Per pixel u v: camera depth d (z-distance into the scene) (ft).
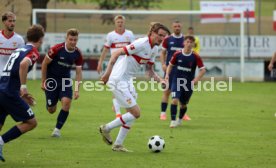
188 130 110.32
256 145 94.38
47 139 97.40
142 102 159.43
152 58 89.10
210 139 99.96
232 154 86.33
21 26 220.02
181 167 76.59
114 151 87.10
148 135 103.40
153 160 80.74
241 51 221.46
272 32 257.55
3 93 74.90
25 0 218.38
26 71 74.49
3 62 106.83
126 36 130.62
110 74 87.30
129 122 86.48
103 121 121.70
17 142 93.86
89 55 222.28
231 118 129.49
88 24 221.87
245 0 241.55
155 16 222.48
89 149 88.63
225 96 176.65
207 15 226.58
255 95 179.63
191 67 114.83
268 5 376.48
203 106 151.94
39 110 138.21
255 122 123.03
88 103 154.40
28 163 77.92
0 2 161.48
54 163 78.13
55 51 98.07
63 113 99.60
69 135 102.27
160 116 128.36
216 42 226.99
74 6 288.71
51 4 257.96
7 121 119.44
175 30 132.36
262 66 227.40
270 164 79.30
